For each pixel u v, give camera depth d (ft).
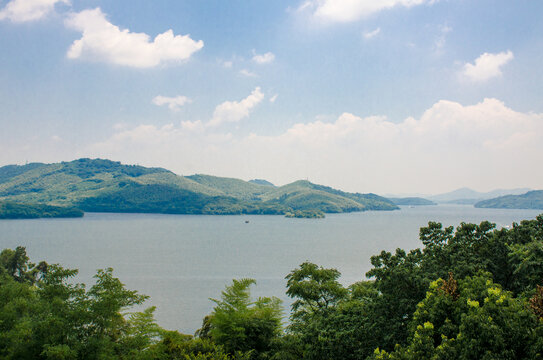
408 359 39.50
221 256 469.57
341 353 58.39
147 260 432.25
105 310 63.21
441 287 50.47
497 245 66.49
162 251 513.45
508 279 64.90
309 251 515.50
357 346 57.67
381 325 57.93
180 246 570.05
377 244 603.26
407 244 599.98
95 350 59.67
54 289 67.36
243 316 90.58
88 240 633.61
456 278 58.23
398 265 63.31
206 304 236.84
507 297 43.93
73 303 65.21
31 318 61.87
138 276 334.03
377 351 44.45
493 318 40.57
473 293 48.08
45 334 58.29
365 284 98.48
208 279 320.70
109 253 487.61
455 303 46.93
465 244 70.54
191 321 201.36
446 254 66.59
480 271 56.65
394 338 55.26
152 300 246.47
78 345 58.80
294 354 79.87
